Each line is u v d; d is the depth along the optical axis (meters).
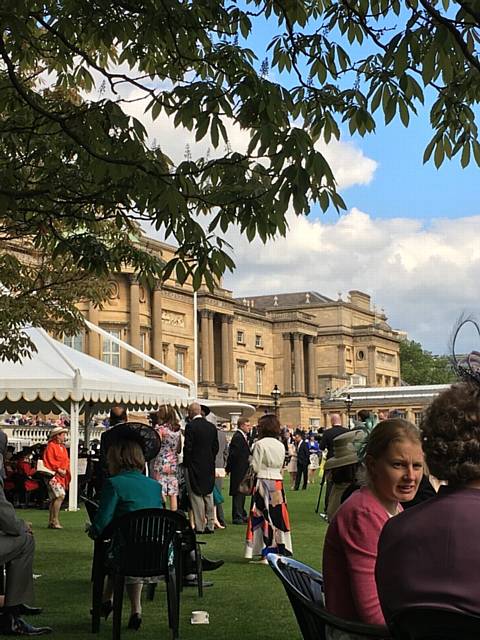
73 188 11.14
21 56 11.72
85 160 10.77
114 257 12.11
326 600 4.93
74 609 11.30
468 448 3.73
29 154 11.62
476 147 8.82
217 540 19.27
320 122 8.82
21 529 9.72
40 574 14.26
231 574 14.27
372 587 4.75
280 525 15.50
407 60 7.61
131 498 9.69
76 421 27.59
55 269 21.05
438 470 3.80
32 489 29.38
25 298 20.53
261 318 129.75
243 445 23.45
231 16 9.75
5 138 10.86
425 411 3.98
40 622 10.48
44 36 11.64
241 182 8.98
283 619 10.69
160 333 97.06
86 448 32.94
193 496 20.58
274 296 161.75
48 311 21.45
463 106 8.72
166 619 10.68
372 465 5.09
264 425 15.69
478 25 7.45
